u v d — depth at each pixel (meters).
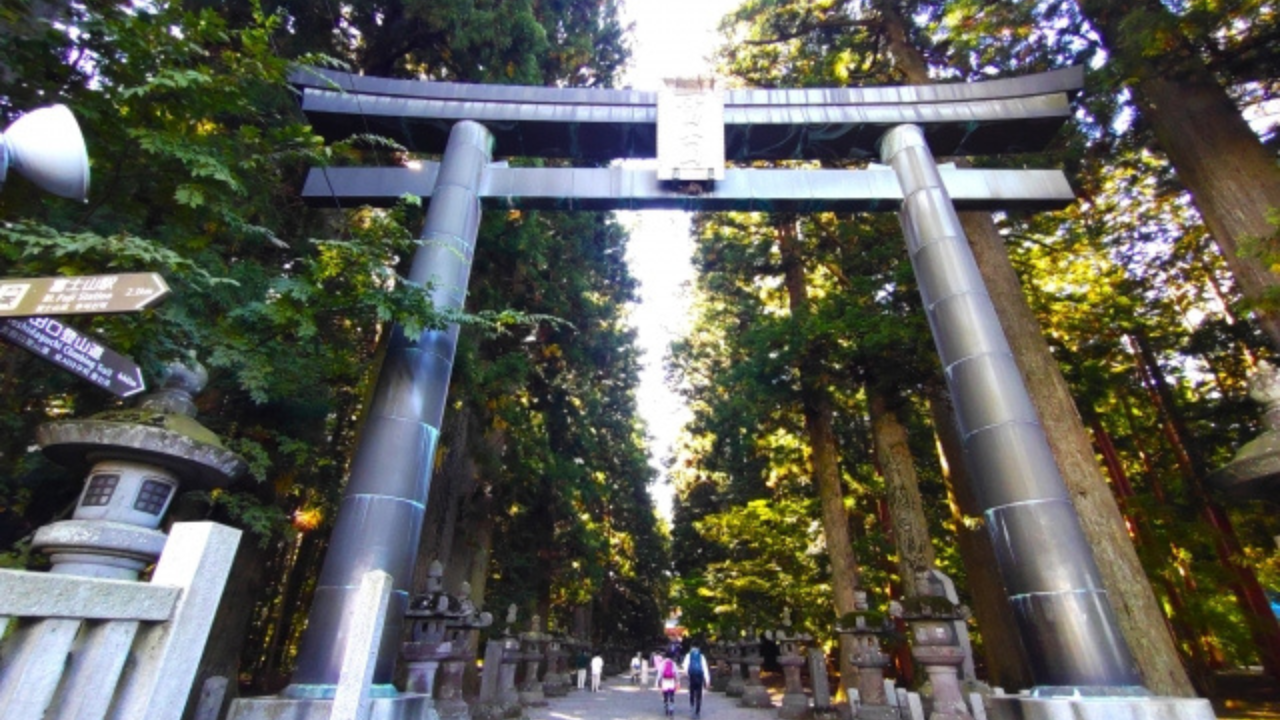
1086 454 9.86
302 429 8.33
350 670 3.57
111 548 4.07
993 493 7.08
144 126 5.23
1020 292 11.45
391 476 6.62
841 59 15.27
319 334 7.78
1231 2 7.75
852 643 13.70
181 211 5.68
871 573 19.23
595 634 38.06
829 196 9.34
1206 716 5.52
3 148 3.26
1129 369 17.03
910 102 9.95
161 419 4.52
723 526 22.06
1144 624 8.62
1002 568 6.90
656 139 9.69
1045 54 11.44
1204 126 8.98
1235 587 14.90
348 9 10.36
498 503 17.16
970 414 7.54
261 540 7.89
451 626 10.23
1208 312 16.41
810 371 14.55
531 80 11.33
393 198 8.98
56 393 6.03
